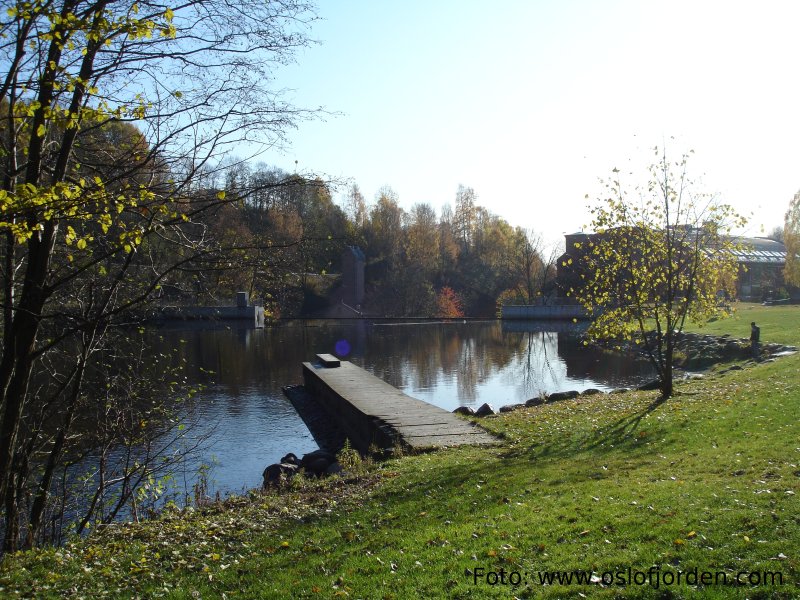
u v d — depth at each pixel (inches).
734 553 234.7
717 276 711.7
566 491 353.7
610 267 717.3
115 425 480.7
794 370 716.0
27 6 260.4
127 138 374.3
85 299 430.0
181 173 354.0
